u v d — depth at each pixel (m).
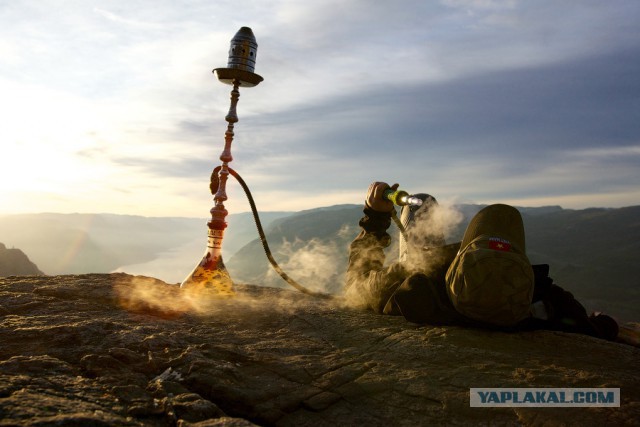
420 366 2.05
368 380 1.87
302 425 1.57
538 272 2.70
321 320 2.93
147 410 1.46
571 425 1.52
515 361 2.12
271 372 1.95
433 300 2.65
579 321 2.65
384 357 2.18
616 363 2.16
